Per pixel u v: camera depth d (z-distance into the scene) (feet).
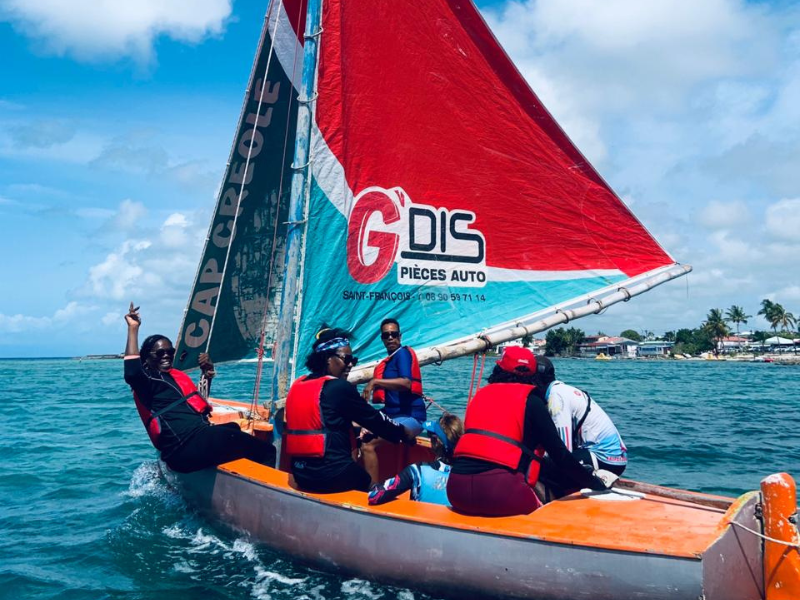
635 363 327.47
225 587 13.96
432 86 19.08
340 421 14.66
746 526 11.57
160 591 13.89
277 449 17.93
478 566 12.11
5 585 14.48
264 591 13.69
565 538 11.48
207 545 16.56
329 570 13.99
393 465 18.74
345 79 18.06
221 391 60.23
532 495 12.98
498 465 12.74
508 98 19.56
